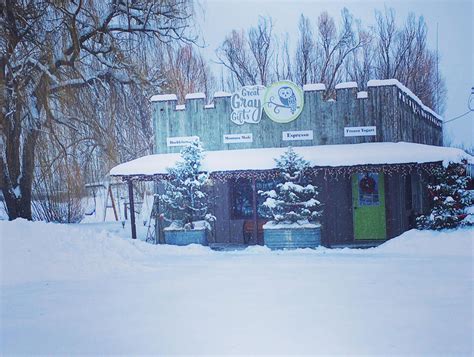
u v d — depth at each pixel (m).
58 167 18.22
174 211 15.78
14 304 7.46
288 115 16.91
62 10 17.30
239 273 10.04
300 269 10.38
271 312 6.73
